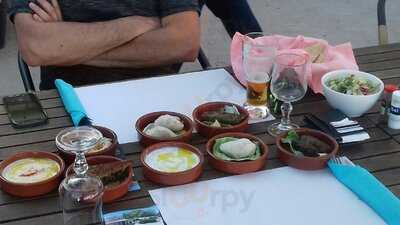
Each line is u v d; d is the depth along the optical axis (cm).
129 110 154
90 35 189
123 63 196
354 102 148
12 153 133
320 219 114
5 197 118
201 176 126
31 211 114
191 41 194
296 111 154
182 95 163
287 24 410
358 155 135
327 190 123
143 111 153
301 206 117
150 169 122
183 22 192
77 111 148
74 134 122
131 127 145
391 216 113
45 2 194
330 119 144
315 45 173
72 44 188
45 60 191
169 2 193
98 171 119
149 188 121
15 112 151
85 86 168
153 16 200
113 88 166
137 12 199
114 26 190
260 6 443
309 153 130
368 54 194
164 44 192
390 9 437
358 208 117
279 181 125
